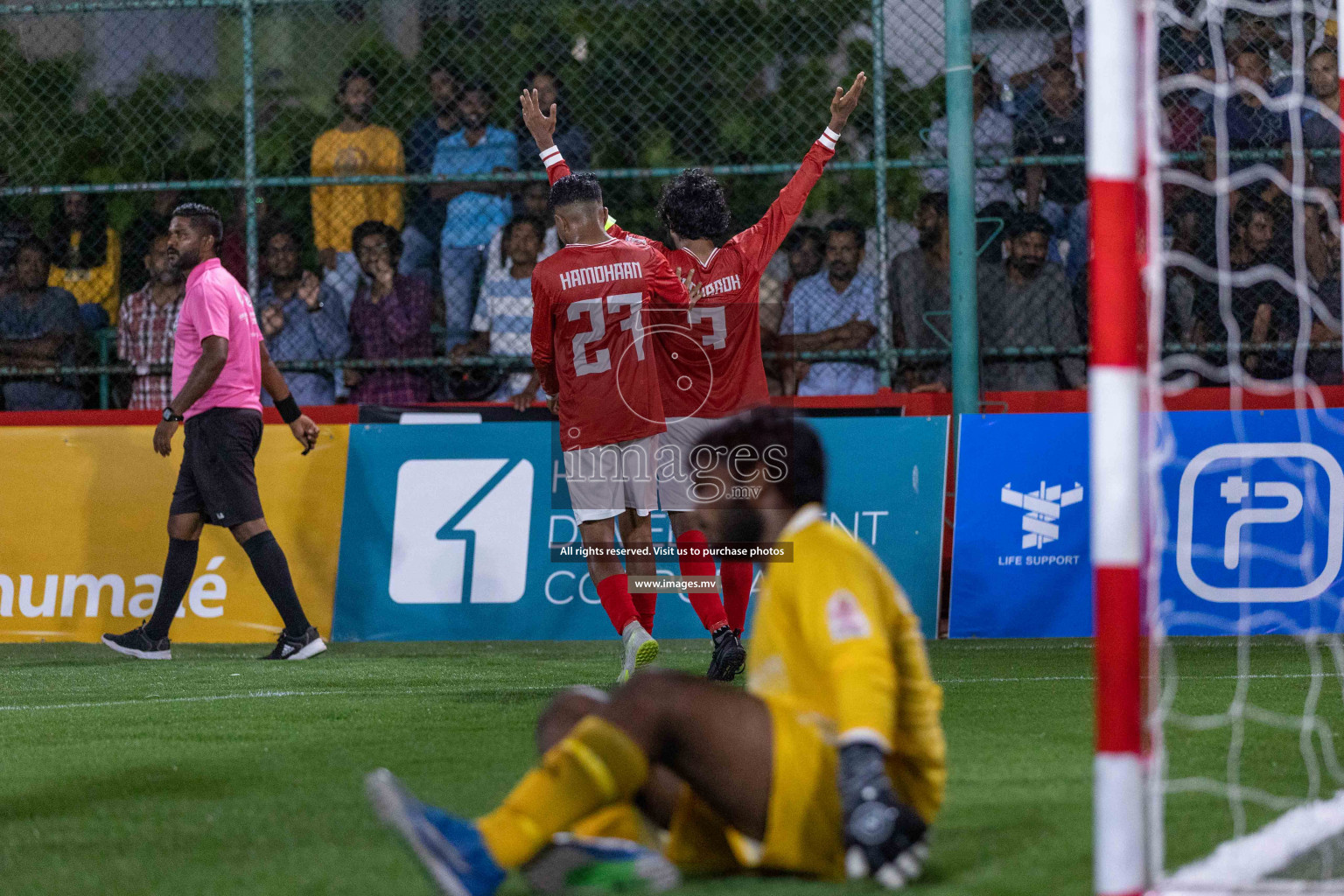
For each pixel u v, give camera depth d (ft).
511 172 93.09
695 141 98.84
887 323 87.30
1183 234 83.51
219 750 45.62
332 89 102.78
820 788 25.40
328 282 97.04
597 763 24.49
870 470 79.15
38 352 95.14
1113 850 23.44
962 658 68.90
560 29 99.40
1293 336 83.76
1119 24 24.13
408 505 79.82
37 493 81.66
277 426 81.20
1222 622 75.87
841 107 63.41
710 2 98.12
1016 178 90.63
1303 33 83.76
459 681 63.36
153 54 102.27
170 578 73.77
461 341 96.32
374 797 24.18
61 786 39.81
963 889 26.63
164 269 94.38
